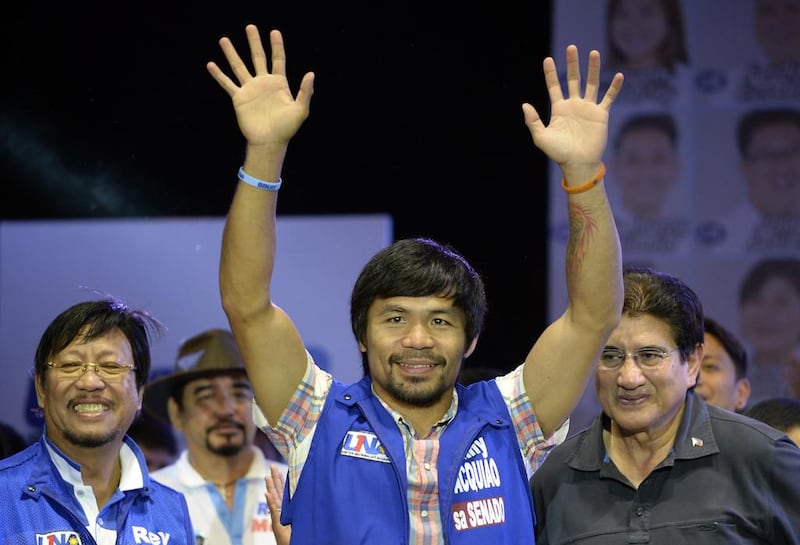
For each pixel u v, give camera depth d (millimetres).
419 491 8969
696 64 20281
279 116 9055
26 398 19797
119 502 10430
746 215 19984
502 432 9367
